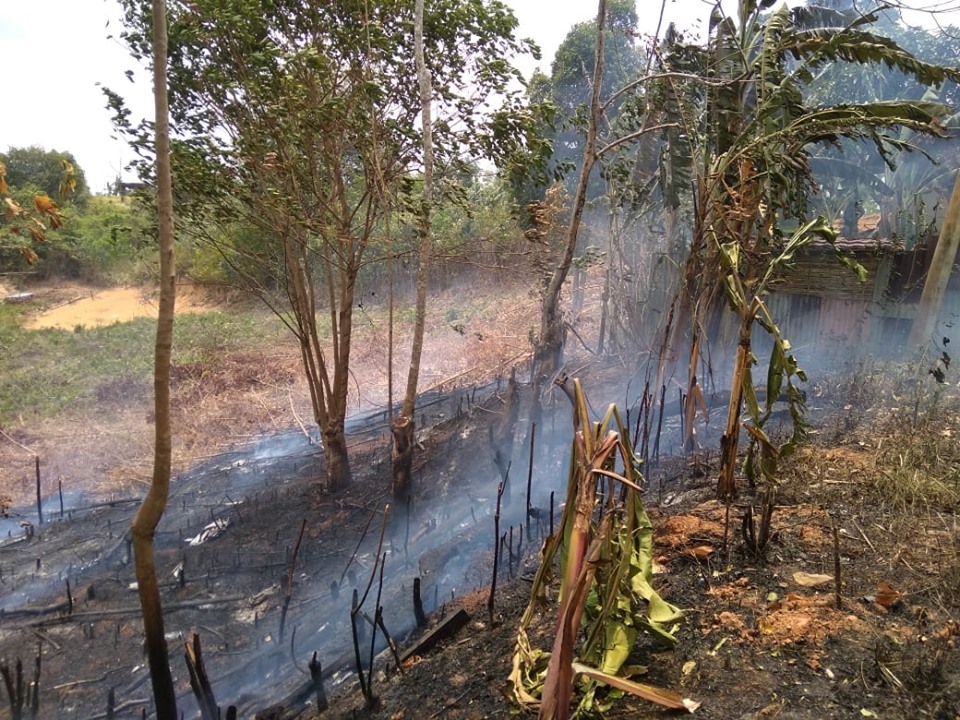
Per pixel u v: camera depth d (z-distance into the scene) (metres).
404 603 4.31
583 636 3.06
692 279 6.00
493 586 3.61
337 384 6.59
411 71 5.65
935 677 2.46
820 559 3.38
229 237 7.02
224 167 5.68
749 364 4.04
